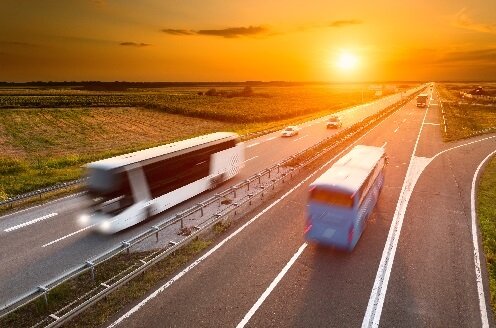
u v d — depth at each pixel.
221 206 17.89
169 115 68.12
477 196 19.12
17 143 40.69
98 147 38.59
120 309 9.53
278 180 20.39
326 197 12.55
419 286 10.68
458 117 58.25
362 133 41.06
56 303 9.88
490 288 10.60
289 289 10.54
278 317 9.28
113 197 14.49
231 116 60.66
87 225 15.66
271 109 77.56
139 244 13.62
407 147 32.72
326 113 71.19
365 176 13.48
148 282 10.83
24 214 17.08
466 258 12.39
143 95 124.62
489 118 59.31
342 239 12.48
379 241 13.73
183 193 18.25
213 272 11.45
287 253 12.74
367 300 10.00
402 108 75.38
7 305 8.57
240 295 10.23
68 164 28.03
